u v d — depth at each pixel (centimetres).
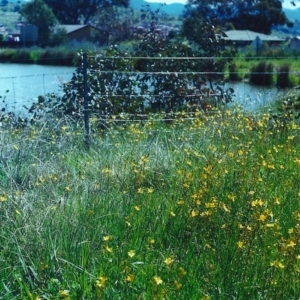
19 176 597
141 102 1050
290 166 627
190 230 457
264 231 428
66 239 434
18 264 417
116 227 466
